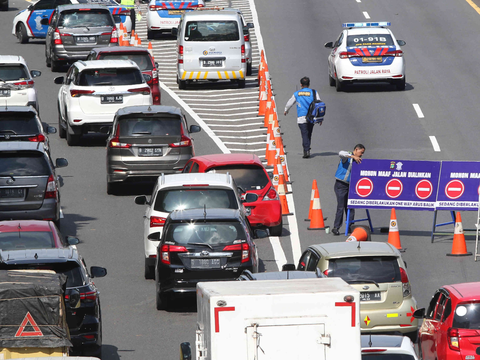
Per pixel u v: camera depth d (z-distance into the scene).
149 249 54.53
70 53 118.56
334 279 30.66
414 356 31.23
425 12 156.38
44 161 61.22
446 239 64.19
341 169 64.12
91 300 39.25
